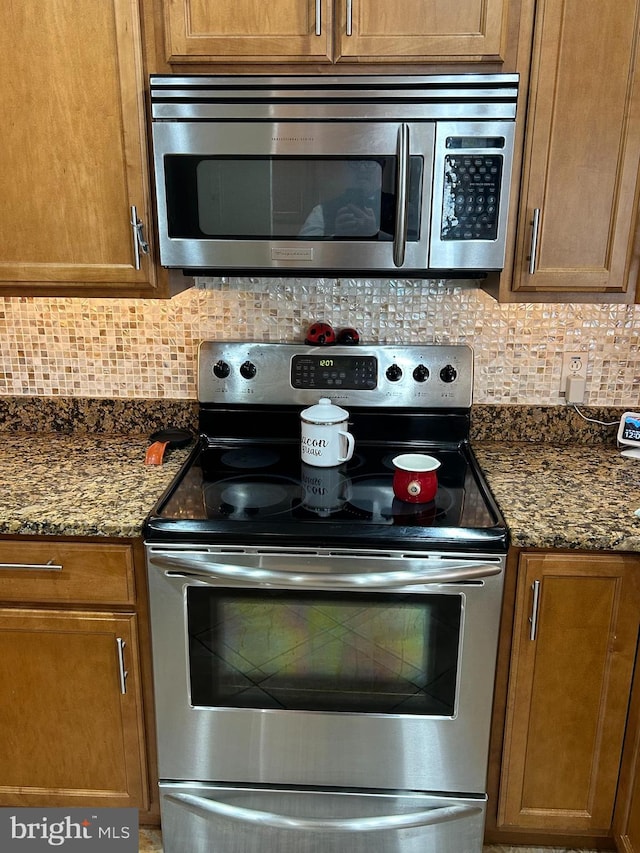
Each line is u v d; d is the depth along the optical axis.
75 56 1.60
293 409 2.07
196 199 1.66
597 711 1.68
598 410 2.09
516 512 1.62
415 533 1.54
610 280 1.70
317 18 1.56
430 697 1.66
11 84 1.63
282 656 1.66
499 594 1.57
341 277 1.94
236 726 1.70
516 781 1.74
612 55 1.55
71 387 2.16
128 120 1.63
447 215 1.63
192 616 1.62
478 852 1.77
